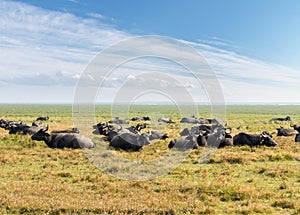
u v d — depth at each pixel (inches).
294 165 658.2
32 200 413.1
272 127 1638.8
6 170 602.5
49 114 3292.3
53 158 714.2
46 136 943.0
